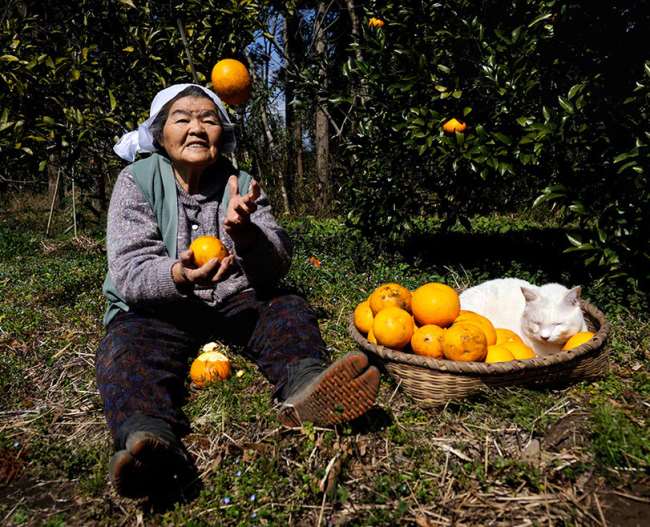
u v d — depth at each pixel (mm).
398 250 6035
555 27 4176
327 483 2160
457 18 4434
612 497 2121
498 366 2521
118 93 4844
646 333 3578
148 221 2898
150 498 2195
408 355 2645
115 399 2307
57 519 2119
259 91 8438
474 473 2242
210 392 2854
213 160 2930
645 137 3588
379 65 4918
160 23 4848
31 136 4500
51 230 8781
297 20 9453
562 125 3795
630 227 3814
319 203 10055
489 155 4160
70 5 4793
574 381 2830
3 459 2473
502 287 3604
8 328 3992
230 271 2594
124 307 2859
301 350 2662
